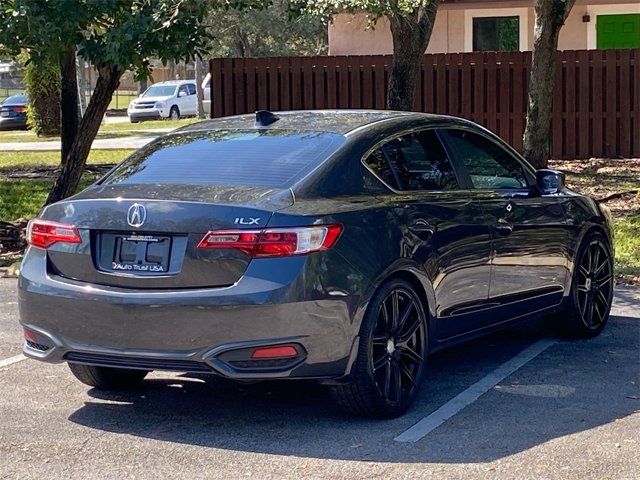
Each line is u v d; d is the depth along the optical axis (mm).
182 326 5445
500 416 5988
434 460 5262
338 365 5578
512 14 23141
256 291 5352
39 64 11086
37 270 5949
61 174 12406
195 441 5641
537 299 7309
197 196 5648
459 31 23375
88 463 5316
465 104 18797
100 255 5746
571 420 5898
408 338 6039
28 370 7156
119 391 6676
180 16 10578
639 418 5926
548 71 15180
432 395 6445
